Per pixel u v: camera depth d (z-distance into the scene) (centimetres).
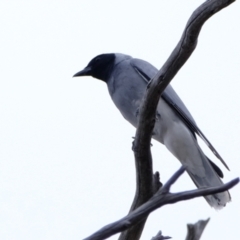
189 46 642
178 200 448
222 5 600
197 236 509
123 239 673
